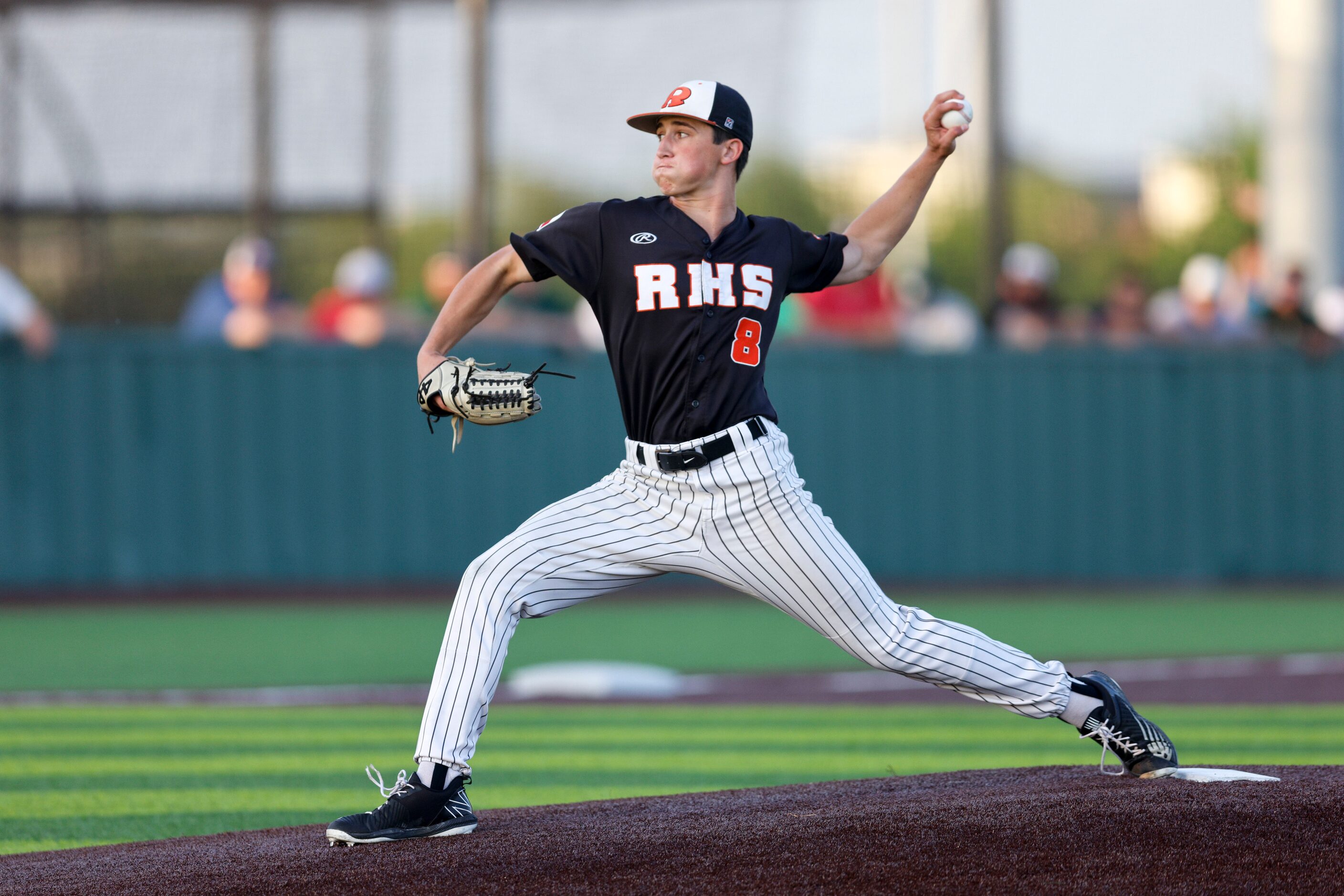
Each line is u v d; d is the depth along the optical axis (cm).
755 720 2156
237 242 4741
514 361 4091
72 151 4688
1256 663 2855
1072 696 1272
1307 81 4928
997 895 962
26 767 1767
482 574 1170
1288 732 1995
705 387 1140
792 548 1164
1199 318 4603
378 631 3353
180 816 1486
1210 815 1092
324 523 4075
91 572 3978
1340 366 4419
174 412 4012
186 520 4022
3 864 1218
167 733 2033
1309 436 4409
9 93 4672
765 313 1160
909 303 4978
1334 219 4953
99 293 4694
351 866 1088
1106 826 1072
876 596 1198
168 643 3139
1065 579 4328
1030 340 4419
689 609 3978
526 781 1666
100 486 3981
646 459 1162
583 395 4150
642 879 1012
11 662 2858
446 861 1080
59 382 3953
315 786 1652
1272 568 4397
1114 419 4347
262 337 4194
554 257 1150
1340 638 3231
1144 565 4356
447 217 5972
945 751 1873
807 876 1001
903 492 4266
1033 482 4319
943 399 4281
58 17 4712
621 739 1973
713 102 1138
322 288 4791
